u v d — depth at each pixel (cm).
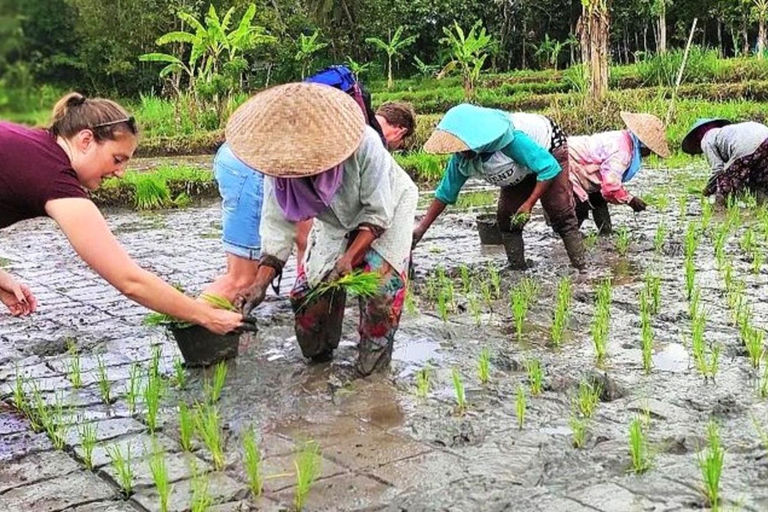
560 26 3978
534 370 409
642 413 373
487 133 580
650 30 3922
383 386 423
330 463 333
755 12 2911
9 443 370
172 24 2494
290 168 348
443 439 352
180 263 788
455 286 642
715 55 2672
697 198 1053
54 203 326
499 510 285
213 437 337
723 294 587
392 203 416
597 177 734
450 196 639
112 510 301
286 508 294
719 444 332
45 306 629
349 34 3578
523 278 654
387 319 435
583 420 367
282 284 670
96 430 379
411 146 1627
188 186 1277
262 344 510
